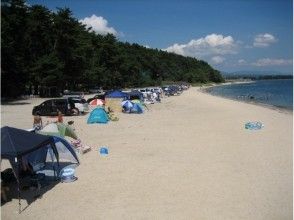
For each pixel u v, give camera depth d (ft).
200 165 59.88
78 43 250.78
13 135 45.39
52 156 57.47
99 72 289.12
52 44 241.96
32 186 48.52
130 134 89.56
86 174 54.60
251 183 50.31
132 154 67.51
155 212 40.52
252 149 72.43
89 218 39.09
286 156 66.39
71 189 48.03
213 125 107.34
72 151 60.59
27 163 50.42
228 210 40.93
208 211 40.70
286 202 43.27
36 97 218.59
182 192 46.80
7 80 192.85
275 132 94.17
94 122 108.68
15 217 39.45
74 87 271.28
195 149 72.18
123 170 56.70
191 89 471.21
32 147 45.42
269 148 73.46
